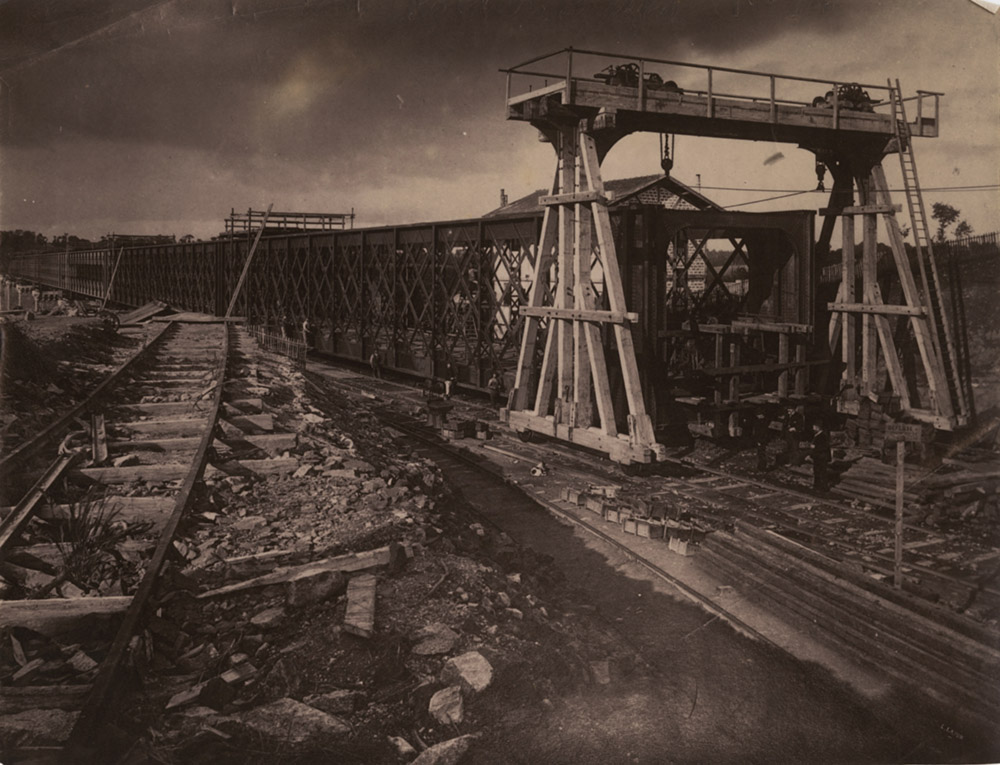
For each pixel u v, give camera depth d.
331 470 8.09
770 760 4.32
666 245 13.70
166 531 5.71
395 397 19.28
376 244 23.30
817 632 6.06
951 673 5.11
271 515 6.71
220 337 20.50
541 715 4.28
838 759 4.35
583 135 12.48
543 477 11.61
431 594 5.28
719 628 6.18
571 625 5.84
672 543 8.25
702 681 5.16
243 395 11.11
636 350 13.66
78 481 7.05
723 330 13.91
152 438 8.61
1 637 4.32
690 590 7.01
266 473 7.95
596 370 12.88
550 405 15.06
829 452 12.19
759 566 7.30
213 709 3.95
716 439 14.28
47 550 5.41
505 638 4.90
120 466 7.49
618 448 12.23
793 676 5.30
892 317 15.02
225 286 32.22
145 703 3.94
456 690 4.21
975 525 9.20
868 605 6.09
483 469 11.95
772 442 14.23
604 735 4.23
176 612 4.79
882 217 14.06
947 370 13.00
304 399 12.02
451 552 6.36
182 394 11.18
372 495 7.40
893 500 10.02
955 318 13.09
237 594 5.10
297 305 29.44
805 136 13.70
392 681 4.32
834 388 15.20
